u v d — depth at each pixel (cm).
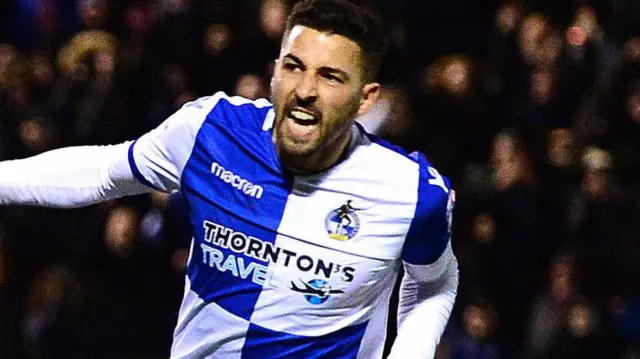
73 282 2530
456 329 2464
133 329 2512
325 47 1094
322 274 1154
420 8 2797
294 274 1155
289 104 1105
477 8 2791
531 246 2477
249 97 2475
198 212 1175
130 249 2488
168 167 1177
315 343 1173
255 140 1162
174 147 1172
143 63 2655
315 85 1095
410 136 2469
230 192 1162
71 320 2522
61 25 2983
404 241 1174
